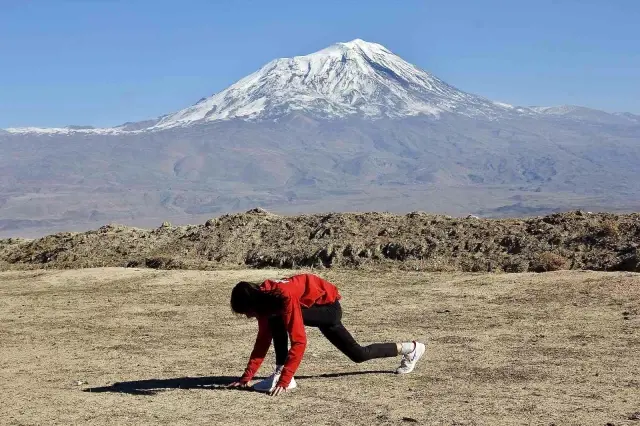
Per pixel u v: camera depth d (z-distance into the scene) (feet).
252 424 27.04
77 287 76.38
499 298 56.85
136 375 36.78
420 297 59.93
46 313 61.82
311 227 92.07
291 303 31.14
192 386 33.58
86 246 100.53
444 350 40.34
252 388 32.68
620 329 44.16
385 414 27.86
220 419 27.78
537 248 75.97
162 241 98.68
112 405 30.30
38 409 29.96
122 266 92.84
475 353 39.24
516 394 30.32
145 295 69.00
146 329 52.08
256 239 93.35
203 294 67.87
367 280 70.38
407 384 32.60
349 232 88.38
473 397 30.01
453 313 52.65
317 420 27.35
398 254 81.10
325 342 44.62
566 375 33.53
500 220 85.05
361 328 48.49
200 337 48.03
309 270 79.15
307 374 35.40
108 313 60.23
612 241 73.36
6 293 75.56
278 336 32.40
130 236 102.27
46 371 38.68
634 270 67.56
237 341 46.11
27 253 103.76
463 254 78.28
